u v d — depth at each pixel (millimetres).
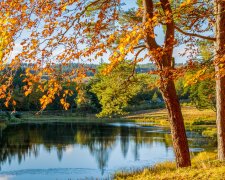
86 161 30469
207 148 32469
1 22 5762
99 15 7348
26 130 59844
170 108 12031
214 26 13461
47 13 6484
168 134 50188
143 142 41656
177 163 12242
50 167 28312
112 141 43469
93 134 52438
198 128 55469
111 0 8070
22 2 6059
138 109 118562
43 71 6809
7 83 6527
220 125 13867
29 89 6797
